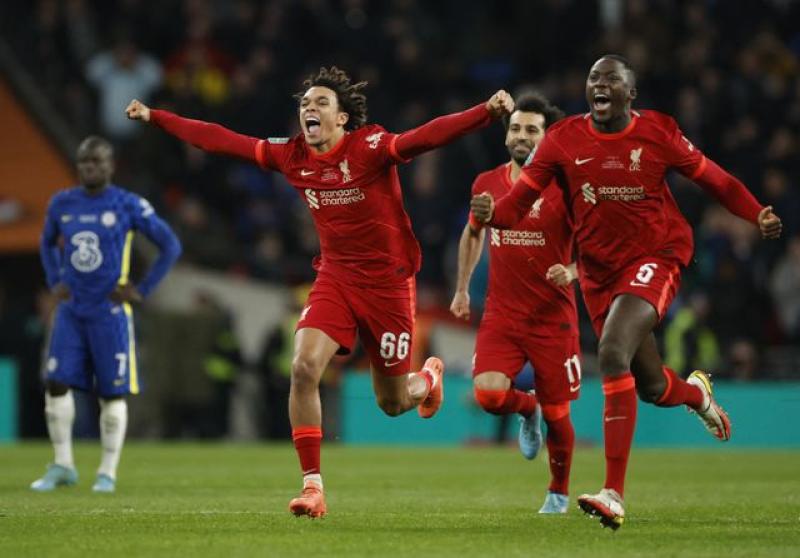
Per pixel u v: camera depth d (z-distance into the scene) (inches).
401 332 894.4
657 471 1446.9
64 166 2218.3
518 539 763.4
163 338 2026.3
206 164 2294.5
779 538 776.3
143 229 1180.5
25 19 2383.1
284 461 1535.4
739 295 2116.1
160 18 2442.2
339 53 2385.6
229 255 2236.7
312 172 875.4
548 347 972.6
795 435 2086.6
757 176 2252.7
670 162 858.1
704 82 2359.7
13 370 2044.8
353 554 695.1
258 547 719.1
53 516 879.7
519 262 977.5
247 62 2401.6
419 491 1156.5
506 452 1811.0
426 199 2204.7
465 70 2566.4
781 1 2593.5
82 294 1163.3
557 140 868.6
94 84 2289.6
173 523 836.0
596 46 2405.3
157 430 2050.9
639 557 693.3
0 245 2142.0
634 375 904.9
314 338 861.2
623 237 864.9
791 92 2390.5
